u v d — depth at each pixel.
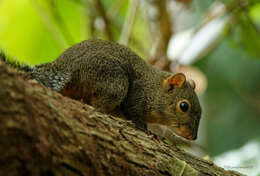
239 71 18.52
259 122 18.95
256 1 14.65
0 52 7.25
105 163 6.28
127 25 14.23
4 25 16.23
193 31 15.12
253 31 15.47
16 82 5.52
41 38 16.47
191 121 11.05
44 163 5.27
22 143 5.11
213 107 19.78
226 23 15.34
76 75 9.03
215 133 19.59
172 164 7.41
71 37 15.19
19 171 5.00
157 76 11.09
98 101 9.41
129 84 10.58
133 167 6.73
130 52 10.69
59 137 5.71
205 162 8.48
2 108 5.09
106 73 9.47
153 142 7.64
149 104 10.83
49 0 15.13
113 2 17.03
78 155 5.84
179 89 10.98
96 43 9.85
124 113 10.81
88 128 6.42
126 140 7.09
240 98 19.39
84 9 15.72
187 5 15.41
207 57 18.11
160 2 14.98
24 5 16.06
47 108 5.83
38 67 8.49
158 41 14.99
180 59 15.44
